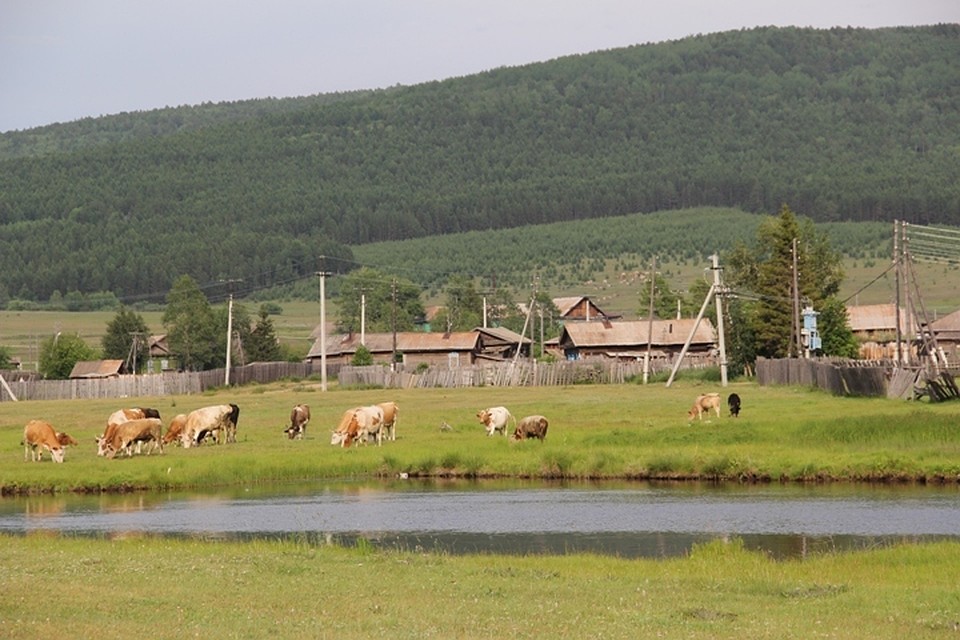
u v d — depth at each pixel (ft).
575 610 79.05
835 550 112.88
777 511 138.51
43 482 171.83
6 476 173.47
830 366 290.56
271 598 82.28
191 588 85.76
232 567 95.50
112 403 356.59
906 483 161.17
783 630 73.36
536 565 99.50
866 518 132.26
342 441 205.57
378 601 81.76
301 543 116.67
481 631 72.23
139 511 148.87
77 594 82.07
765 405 259.60
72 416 297.33
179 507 151.94
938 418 185.88
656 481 169.78
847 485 160.56
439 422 245.45
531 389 373.81
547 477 176.76
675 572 96.22
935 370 254.88
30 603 78.07
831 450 175.94
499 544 120.88
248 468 180.75
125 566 95.61
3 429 261.24
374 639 69.51
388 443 206.80
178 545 112.06
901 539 119.55
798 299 375.86
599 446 190.08
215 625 73.05
